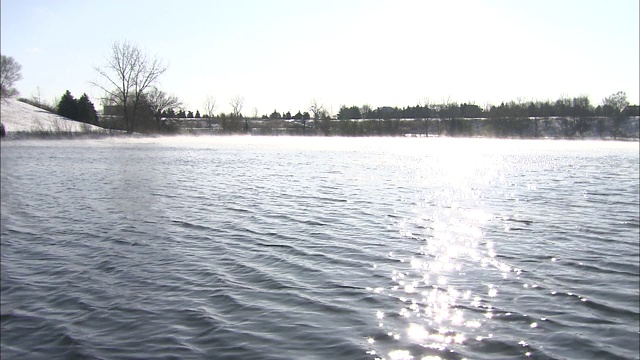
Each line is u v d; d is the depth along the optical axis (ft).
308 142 317.42
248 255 44.39
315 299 33.91
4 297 34.40
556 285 37.78
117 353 26.76
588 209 72.74
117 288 36.09
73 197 78.79
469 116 463.83
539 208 73.36
